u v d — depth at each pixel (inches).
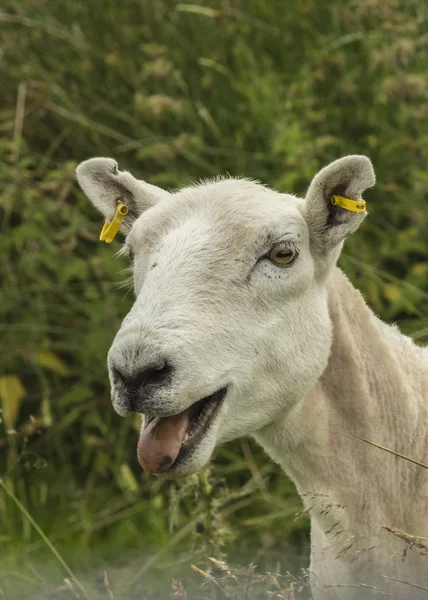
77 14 473.4
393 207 399.2
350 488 242.5
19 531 380.5
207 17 458.3
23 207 433.4
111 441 395.5
